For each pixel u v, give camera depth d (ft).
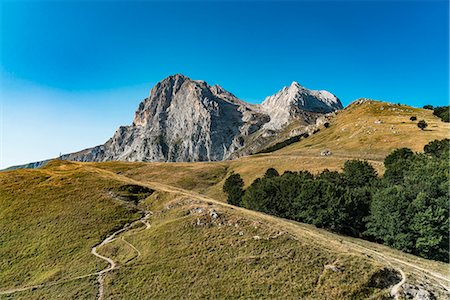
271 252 141.59
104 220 195.52
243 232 156.97
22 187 242.17
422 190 252.62
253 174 520.83
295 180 319.27
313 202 276.41
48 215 203.41
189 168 603.67
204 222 168.96
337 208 265.13
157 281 134.31
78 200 219.82
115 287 134.51
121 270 144.46
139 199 229.25
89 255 162.09
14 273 156.35
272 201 310.86
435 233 214.28
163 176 552.41
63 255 165.37
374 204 256.52
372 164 449.48
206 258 143.43
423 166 314.35
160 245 158.20
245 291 123.65
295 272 129.39
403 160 368.48
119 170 594.24
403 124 624.59
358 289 119.03
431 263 183.62
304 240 150.30
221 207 189.98
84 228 187.73
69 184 245.86
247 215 179.32
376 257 155.53
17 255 169.89
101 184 245.65
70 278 144.56
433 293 118.62
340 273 126.00
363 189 308.81
